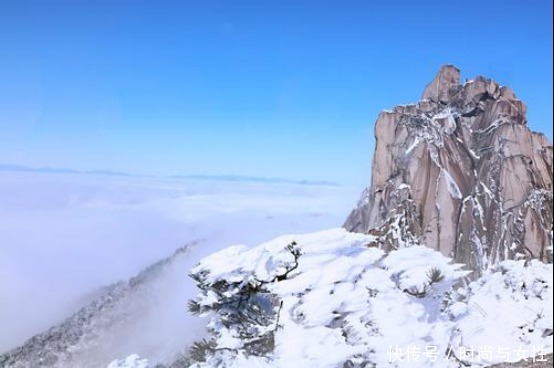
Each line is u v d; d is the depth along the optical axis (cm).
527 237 3650
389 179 4225
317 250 936
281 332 852
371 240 977
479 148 4197
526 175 3866
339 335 838
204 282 944
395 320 847
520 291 1500
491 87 4375
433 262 945
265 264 911
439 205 3878
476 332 1102
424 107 4500
